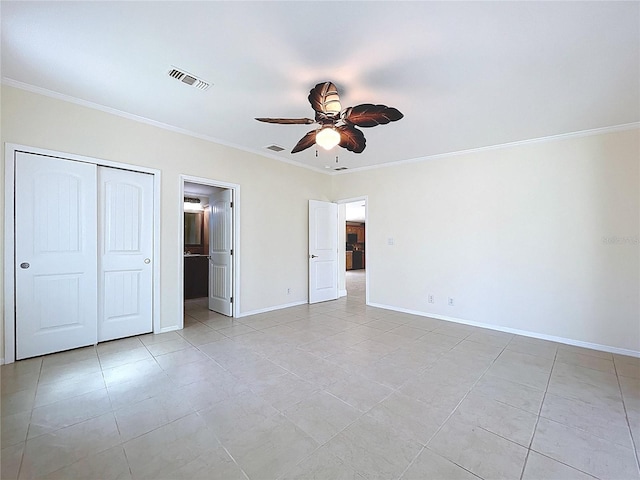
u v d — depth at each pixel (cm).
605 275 317
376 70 225
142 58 215
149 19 176
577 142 334
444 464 151
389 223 489
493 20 172
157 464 150
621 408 203
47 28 183
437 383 236
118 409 196
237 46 200
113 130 310
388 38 190
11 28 183
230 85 251
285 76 236
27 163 264
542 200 353
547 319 348
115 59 217
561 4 160
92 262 303
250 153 436
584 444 167
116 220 321
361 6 164
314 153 446
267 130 358
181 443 165
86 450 158
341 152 434
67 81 249
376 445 165
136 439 168
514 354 299
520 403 208
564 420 189
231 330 366
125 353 289
